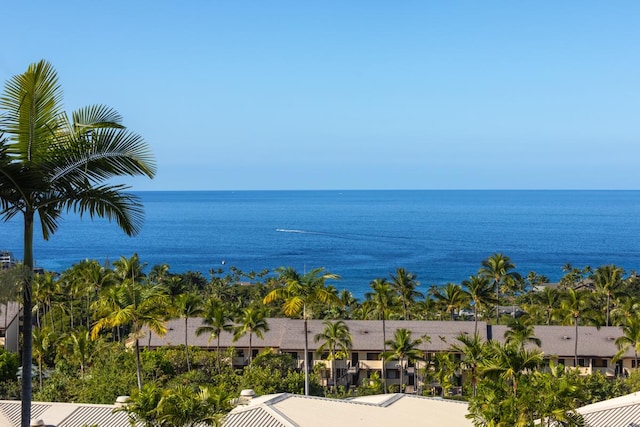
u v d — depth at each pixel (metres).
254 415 37.66
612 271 102.56
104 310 57.62
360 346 82.69
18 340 89.44
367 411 39.78
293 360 76.88
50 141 16.47
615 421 37.44
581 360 82.12
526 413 32.38
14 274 16.23
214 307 82.00
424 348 81.00
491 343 44.72
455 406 42.41
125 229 17.73
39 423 36.47
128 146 16.97
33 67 15.64
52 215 17.33
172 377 68.94
